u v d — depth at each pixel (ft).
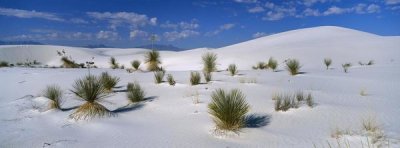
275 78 47.01
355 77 49.60
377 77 49.90
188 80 43.60
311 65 104.06
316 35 228.02
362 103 27.86
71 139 17.42
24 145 16.31
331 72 60.44
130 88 33.01
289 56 128.26
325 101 28.27
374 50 133.18
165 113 24.30
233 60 127.95
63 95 31.76
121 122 21.24
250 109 24.94
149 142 17.26
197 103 26.99
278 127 20.42
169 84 38.37
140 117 23.07
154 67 62.95
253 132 19.19
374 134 17.83
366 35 217.97
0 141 16.93
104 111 22.48
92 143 16.87
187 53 181.37
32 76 49.57
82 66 87.10
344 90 35.88
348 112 23.91
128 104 27.68
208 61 55.36
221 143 17.35
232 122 19.11
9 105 26.63
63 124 20.26
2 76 49.67
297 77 48.93
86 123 20.40
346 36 209.87
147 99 29.53
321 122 21.39
